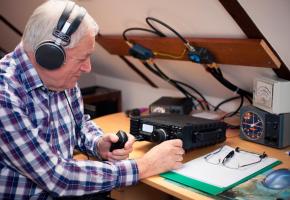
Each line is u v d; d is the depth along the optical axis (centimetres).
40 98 108
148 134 135
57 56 97
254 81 146
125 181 111
